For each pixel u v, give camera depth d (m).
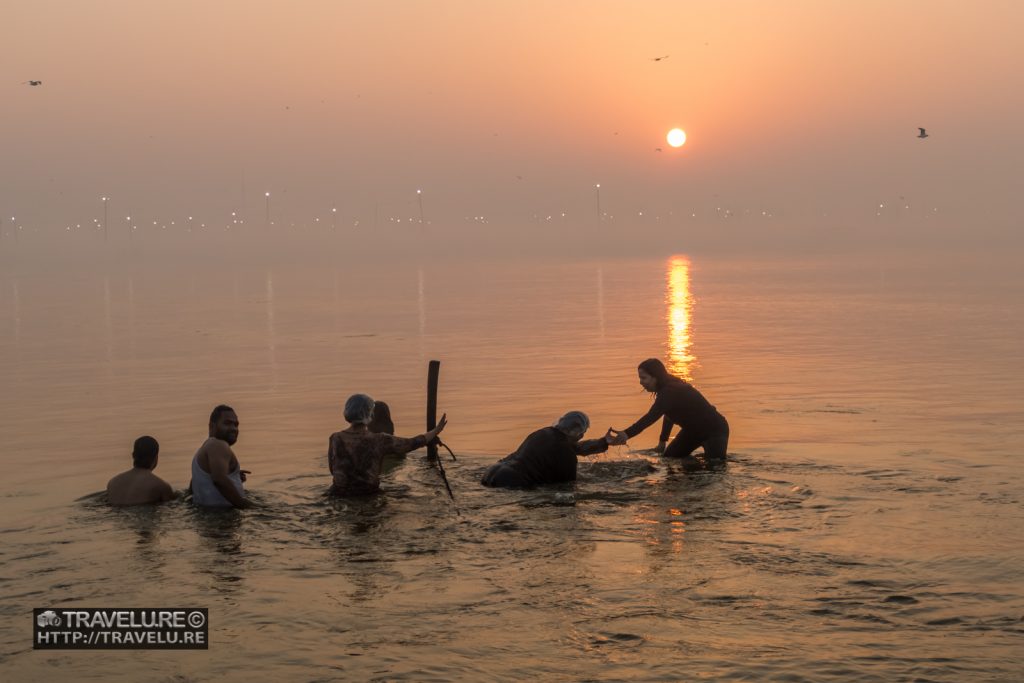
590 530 8.22
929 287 48.59
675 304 41.06
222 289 59.03
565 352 24.09
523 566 7.24
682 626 5.96
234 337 29.73
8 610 6.46
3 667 5.57
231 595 6.70
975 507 8.80
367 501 9.38
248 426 14.62
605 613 6.21
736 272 71.81
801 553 7.43
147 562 7.48
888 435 12.74
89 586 6.93
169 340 29.06
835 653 5.50
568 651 5.61
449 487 9.98
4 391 18.95
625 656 5.52
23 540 8.14
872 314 33.94
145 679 5.37
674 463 11.09
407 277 71.94
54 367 22.88
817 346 24.36
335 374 20.84
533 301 44.66
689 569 7.09
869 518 8.45
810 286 52.22
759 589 6.62
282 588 6.82
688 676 5.23
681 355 22.94
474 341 27.34
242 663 5.54
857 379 18.36
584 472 10.64
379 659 5.55
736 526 8.27
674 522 8.43
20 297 53.16
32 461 12.23
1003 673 5.20
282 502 9.39
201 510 9.09
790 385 17.70
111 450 12.95
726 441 11.29
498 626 6.03
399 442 9.88
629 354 23.38
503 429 14.07
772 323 31.31
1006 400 15.58
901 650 5.54
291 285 62.53
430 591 6.71
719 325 30.92
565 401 16.53
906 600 6.36
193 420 15.34
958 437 12.52
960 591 6.52
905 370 19.56
